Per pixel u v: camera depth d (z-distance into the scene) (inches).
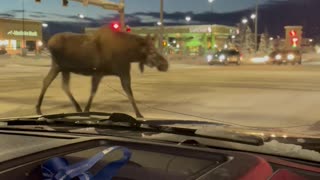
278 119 482.9
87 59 447.2
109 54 445.4
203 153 83.7
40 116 152.6
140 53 449.1
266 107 581.3
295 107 581.9
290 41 3553.2
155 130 132.2
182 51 3880.4
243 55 3085.6
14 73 1485.0
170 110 553.9
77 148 83.0
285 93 764.0
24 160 74.0
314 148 119.0
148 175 79.9
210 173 69.8
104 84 954.1
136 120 142.3
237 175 69.2
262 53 3253.0
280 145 115.0
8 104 613.6
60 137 104.2
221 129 129.2
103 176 69.7
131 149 88.5
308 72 1470.2
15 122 139.3
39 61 2427.4
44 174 70.6
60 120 143.2
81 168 69.6
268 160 99.1
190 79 1130.7
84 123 138.3
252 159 77.5
